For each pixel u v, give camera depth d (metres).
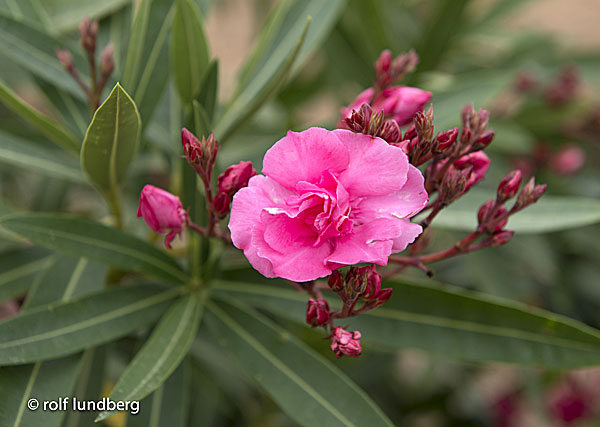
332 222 0.33
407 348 0.40
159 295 0.40
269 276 0.33
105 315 0.38
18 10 0.44
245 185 0.35
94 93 0.40
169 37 0.42
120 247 0.39
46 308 0.37
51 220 0.38
